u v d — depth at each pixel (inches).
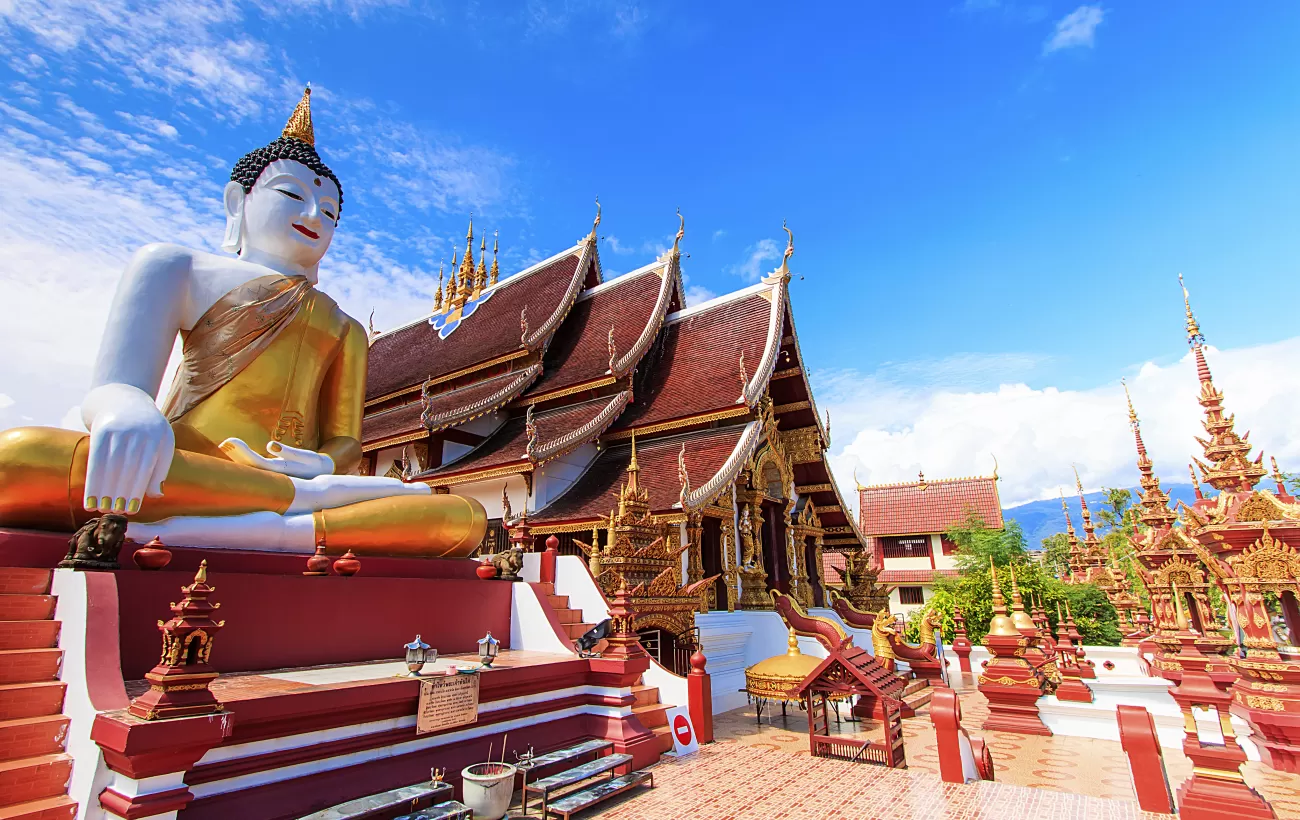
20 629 219.8
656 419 778.8
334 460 403.9
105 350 330.0
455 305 1139.9
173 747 175.9
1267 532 340.8
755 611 696.4
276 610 282.0
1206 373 369.4
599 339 911.7
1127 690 470.0
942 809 284.0
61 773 187.9
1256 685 356.5
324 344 415.2
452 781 261.6
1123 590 740.0
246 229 414.3
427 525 386.0
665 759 360.5
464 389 922.1
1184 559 476.4
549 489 732.0
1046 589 1048.2
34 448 276.1
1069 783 337.7
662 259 945.5
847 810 281.1
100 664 205.9
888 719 354.3
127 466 279.3
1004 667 488.1
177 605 188.1
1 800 176.6
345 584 309.9
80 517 287.0
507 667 303.3
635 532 512.1
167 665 183.3
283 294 391.2
